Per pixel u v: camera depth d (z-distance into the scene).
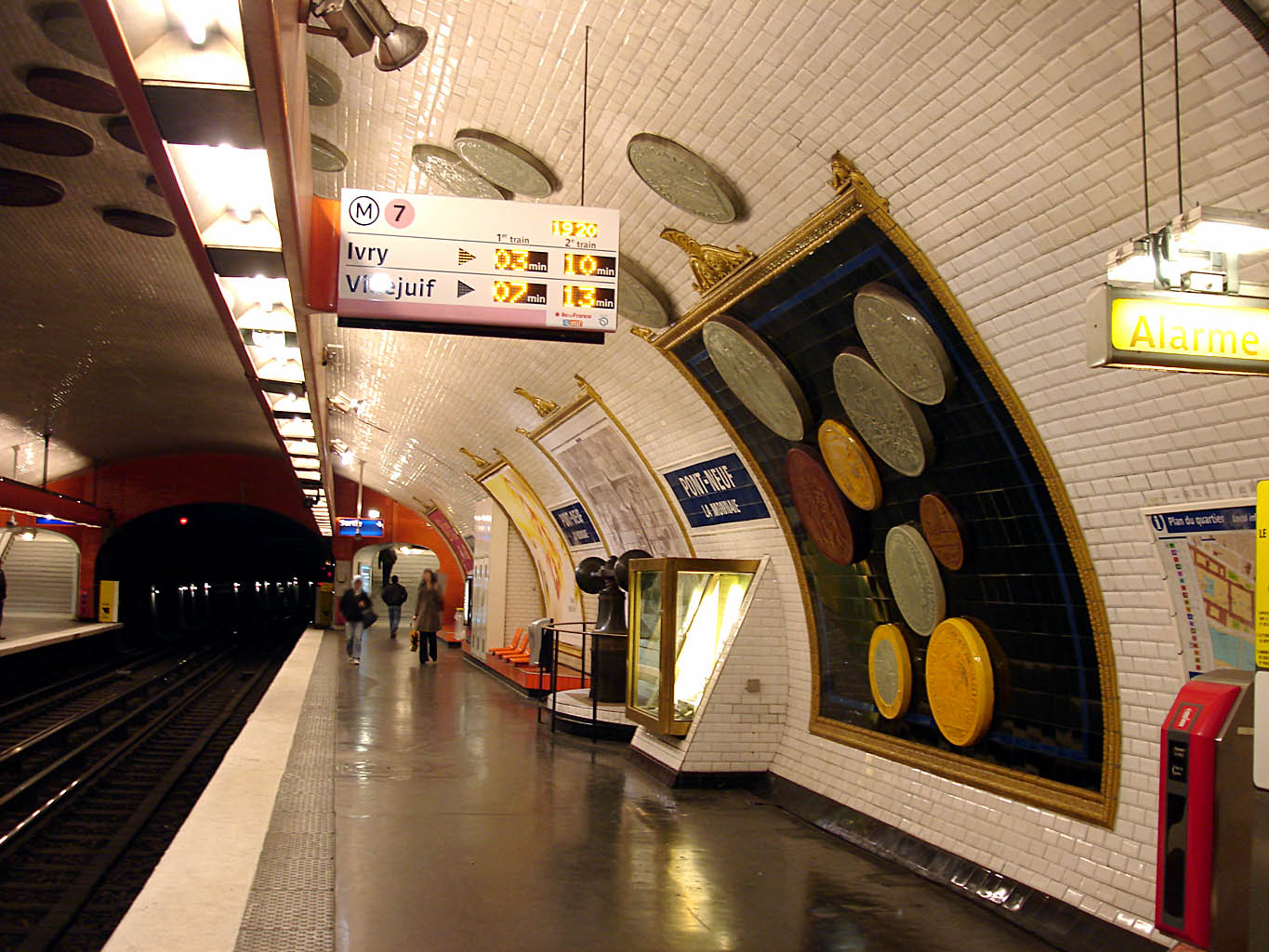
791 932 5.01
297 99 4.36
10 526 26.75
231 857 5.51
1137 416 4.45
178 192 4.68
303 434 14.81
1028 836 5.50
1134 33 3.55
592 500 13.84
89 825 9.26
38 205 10.18
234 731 15.23
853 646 7.64
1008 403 5.10
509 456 16.34
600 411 10.87
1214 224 3.17
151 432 27.14
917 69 4.33
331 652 21.47
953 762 6.29
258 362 9.92
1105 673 5.02
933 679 6.32
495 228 5.50
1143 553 4.70
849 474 6.71
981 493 5.66
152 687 21.08
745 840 6.86
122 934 4.23
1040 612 5.45
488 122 6.75
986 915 5.41
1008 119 4.19
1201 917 3.53
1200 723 3.63
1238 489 4.16
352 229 5.43
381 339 13.90
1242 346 3.41
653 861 6.21
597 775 8.83
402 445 22.42
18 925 6.38
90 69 7.27
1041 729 5.50
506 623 19.64
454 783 8.27
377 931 4.77
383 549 36.75
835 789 7.42
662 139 5.85
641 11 5.05
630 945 4.73
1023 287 4.70
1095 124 3.92
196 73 3.54
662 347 8.12
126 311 14.58
